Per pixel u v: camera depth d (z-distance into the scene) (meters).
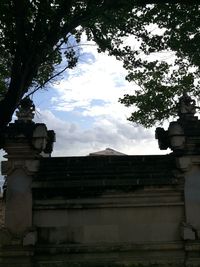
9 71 13.48
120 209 10.98
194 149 10.89
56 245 10.61
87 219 10.90
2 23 10.77
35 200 10.84
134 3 11.50
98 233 10.84
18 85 10.82
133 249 10.67
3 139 10.80
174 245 10.70
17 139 10.76
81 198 10.88
